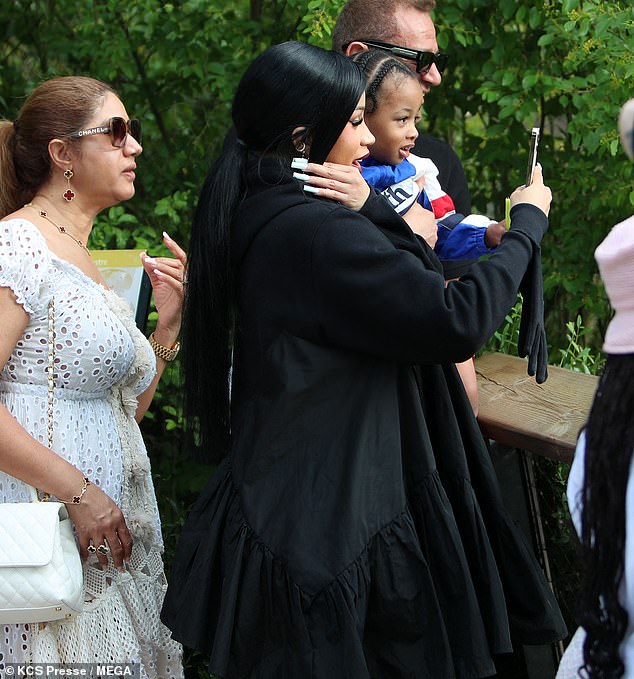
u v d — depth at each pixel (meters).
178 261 2.77
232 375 2.31
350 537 2.07
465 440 2.35
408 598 2.13
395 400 2.17
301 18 4.26
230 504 2.22
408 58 3.02
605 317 4.14
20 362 2.39
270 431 2.14
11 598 2.23
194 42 4.21
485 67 4.02
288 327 2.12
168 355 2.82
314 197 2.15
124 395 2.63
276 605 2.12
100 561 2.44
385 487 2.12
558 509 3.05
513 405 2.67
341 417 2.12
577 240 4.04
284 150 2.17
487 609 2.25
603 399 1.51
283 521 2.11
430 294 2.02
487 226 2.67
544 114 4.20
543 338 2.27
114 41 4.29
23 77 4.75
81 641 2.42
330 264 2.04
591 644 1.56
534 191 2.32
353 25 3.12
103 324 2.43
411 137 2.57
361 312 2.04
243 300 2.20
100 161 2.47
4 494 2.42
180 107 4.66
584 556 1.54
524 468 2.83
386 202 2.17
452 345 2.03
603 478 1.50
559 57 3.95
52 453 2.34
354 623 2.06
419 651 2.17
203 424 2.42
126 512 2.57
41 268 2.33
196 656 3.47
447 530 2.19
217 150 4.45
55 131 2.44
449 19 3.93
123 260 3.06
